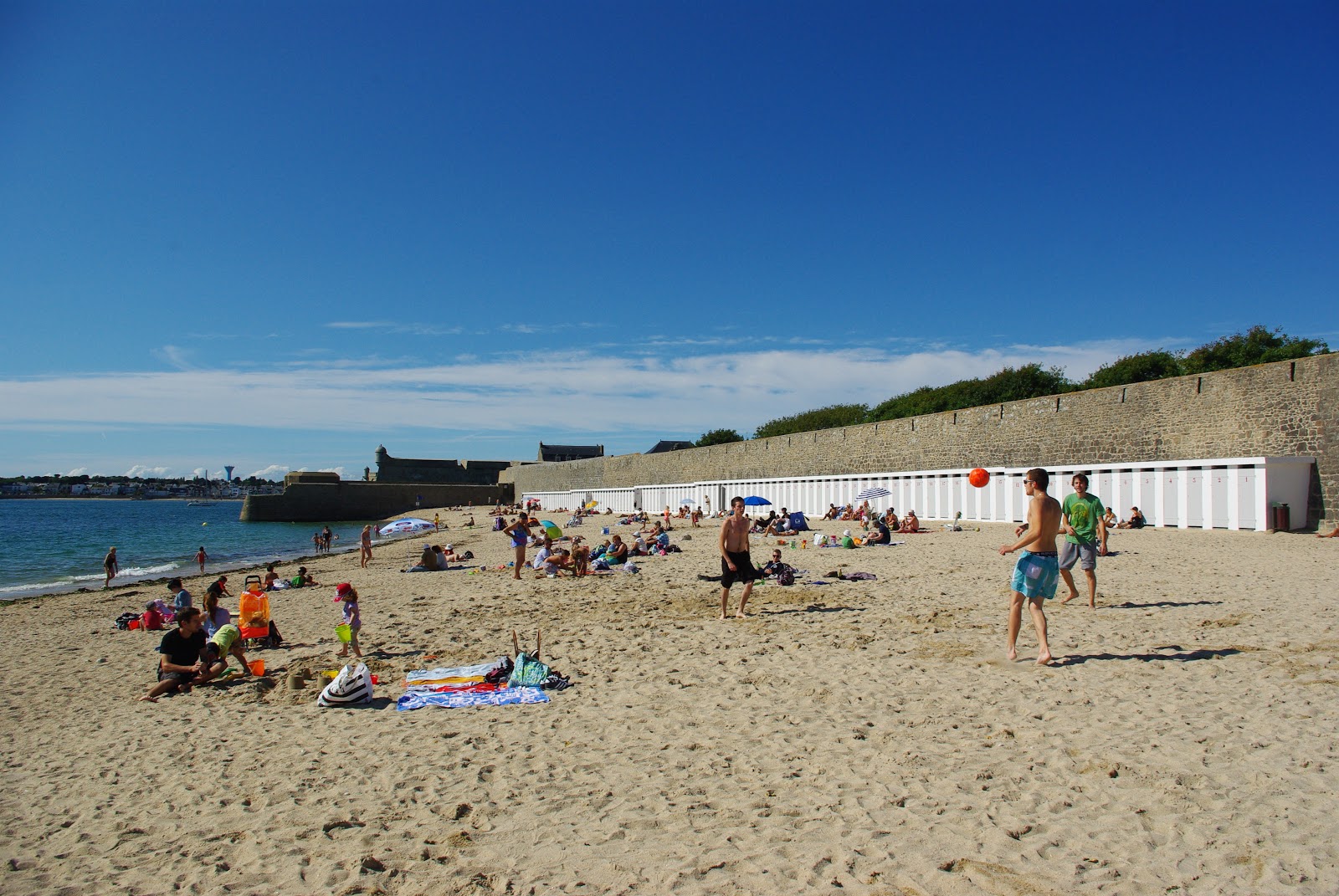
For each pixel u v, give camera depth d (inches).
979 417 1336.1
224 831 181.0
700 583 595.8
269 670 367.6
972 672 274.5
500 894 141.9
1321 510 826.8
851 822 162.9
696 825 165.9
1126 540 796.6
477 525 2367.1
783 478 1859.0
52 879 161.5
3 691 384.2
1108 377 1692.9
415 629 452.8
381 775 210.2
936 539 927.7
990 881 135.6
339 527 2824.8
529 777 200.8
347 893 145.7
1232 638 302.5
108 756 250.7
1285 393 866.1
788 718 236.4
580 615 464.8
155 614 581.9
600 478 3021.7
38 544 1929.1
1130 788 170.4
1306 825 148.9
